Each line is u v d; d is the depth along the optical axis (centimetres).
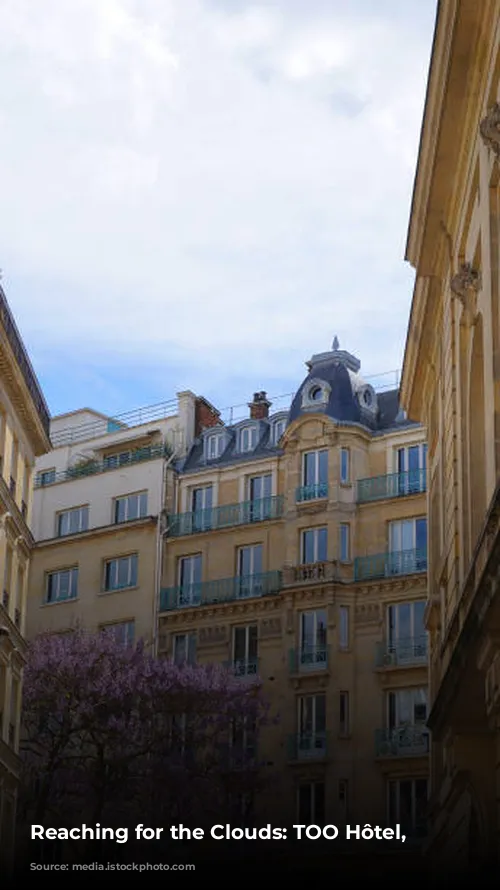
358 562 6272
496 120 2505
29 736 5994
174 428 7144
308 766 6031
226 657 6406
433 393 4138
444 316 3616
